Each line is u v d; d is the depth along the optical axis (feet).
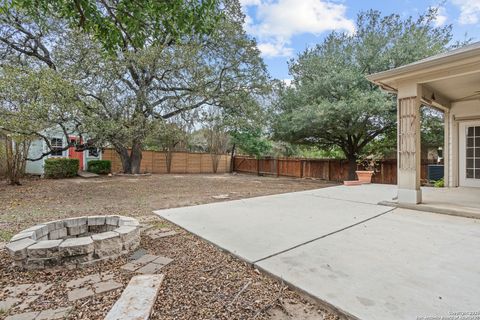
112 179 36.86
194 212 15.42
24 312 5.72
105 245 8.34
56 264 7.75
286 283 6.82
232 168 61.36
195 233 11.19
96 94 30.71
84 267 7.93
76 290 6.65
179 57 32.96
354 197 20.07
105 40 10.68
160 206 18.30
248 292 6.59
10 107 23.54
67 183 31.32
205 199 21.48
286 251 8.95
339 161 39.68
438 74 14.38
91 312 5.72
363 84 30.07
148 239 10.73
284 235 10.73
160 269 7.89
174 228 12.35
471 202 15.83
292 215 14.34
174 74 35.53
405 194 15.87
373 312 5.43
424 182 29.25
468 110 22.08
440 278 6.86
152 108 36.42
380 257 8.29
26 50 33.45
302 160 44.86
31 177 36.50
